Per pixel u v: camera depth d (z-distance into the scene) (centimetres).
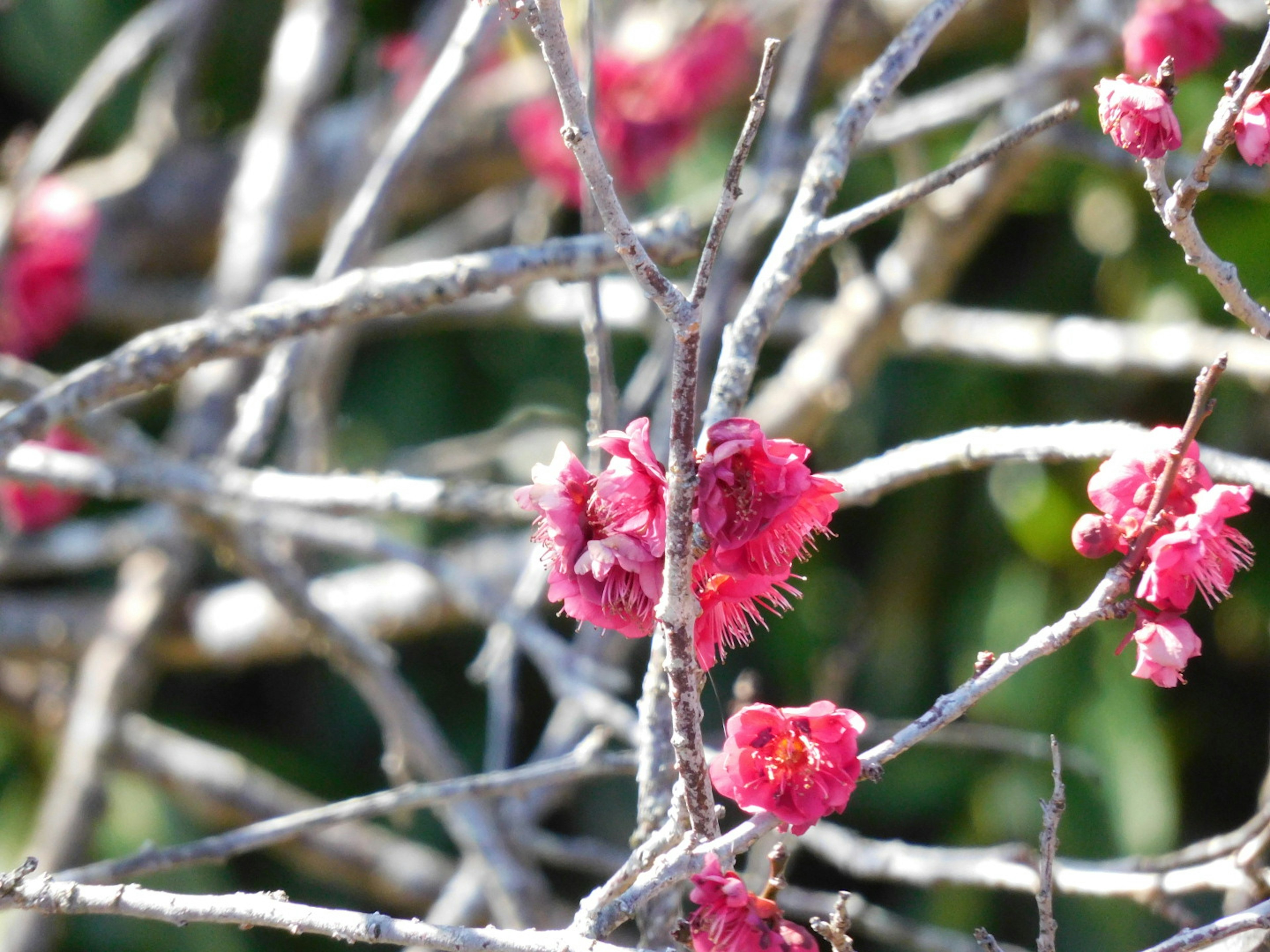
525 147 208
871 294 203
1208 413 112
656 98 191
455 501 134
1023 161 187
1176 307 242
